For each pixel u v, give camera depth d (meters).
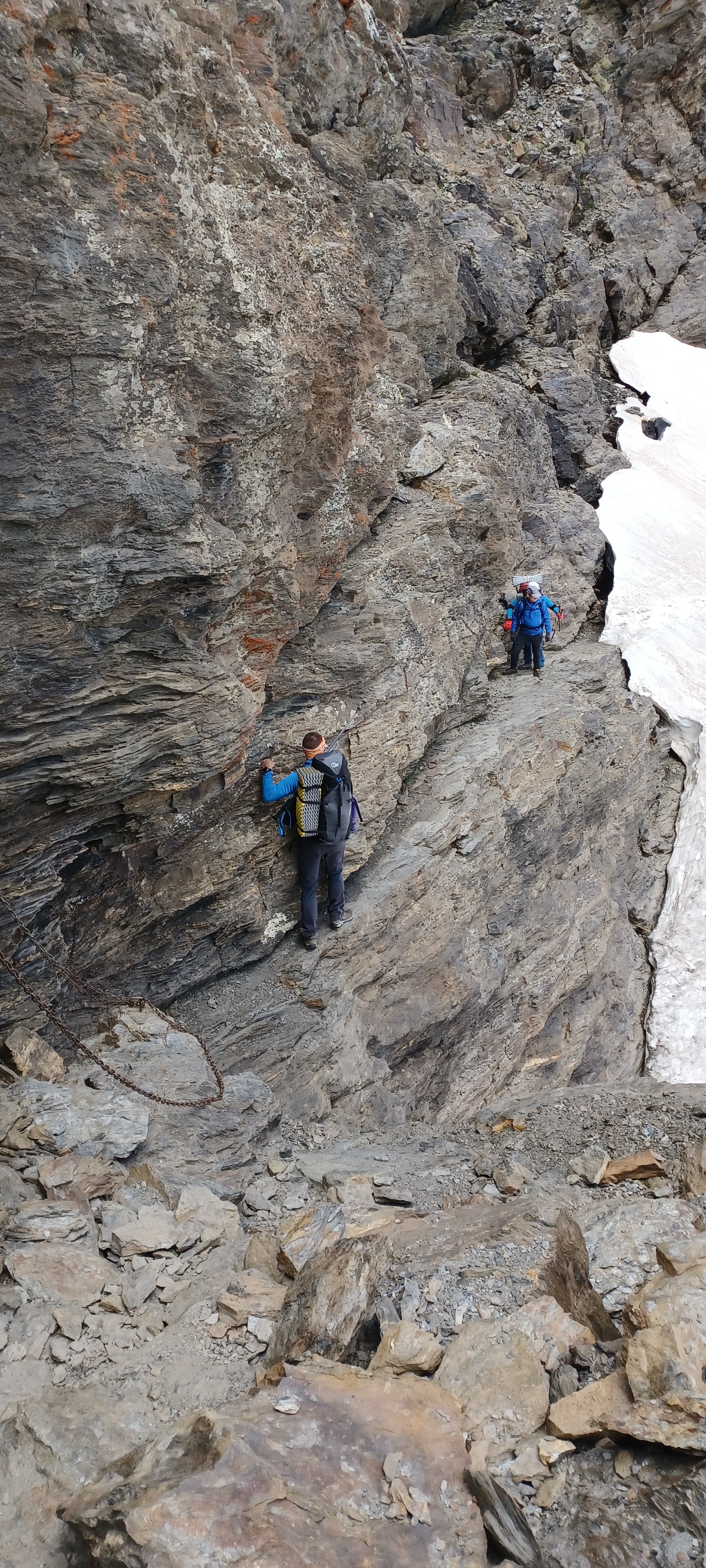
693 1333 3.32
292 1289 4.20
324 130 8.52
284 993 7.91
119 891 6.54
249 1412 3.23
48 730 5.34
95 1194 4.84
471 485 10.97
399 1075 9.18
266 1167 5.88
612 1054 12.96
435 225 11.18
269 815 7.73
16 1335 3.77
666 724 15.11
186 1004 7.61
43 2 4.34
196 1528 2.75
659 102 19.91
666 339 19.36
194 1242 4.64
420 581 9.72
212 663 6.13
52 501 4.84
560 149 18.61
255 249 5.87
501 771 10.78
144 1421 3.46
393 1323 3.97
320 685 8.19
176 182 5.15
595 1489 3.05
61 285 4.59
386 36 9.42
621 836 14.01
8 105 4.17
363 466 8.03
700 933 14.09
